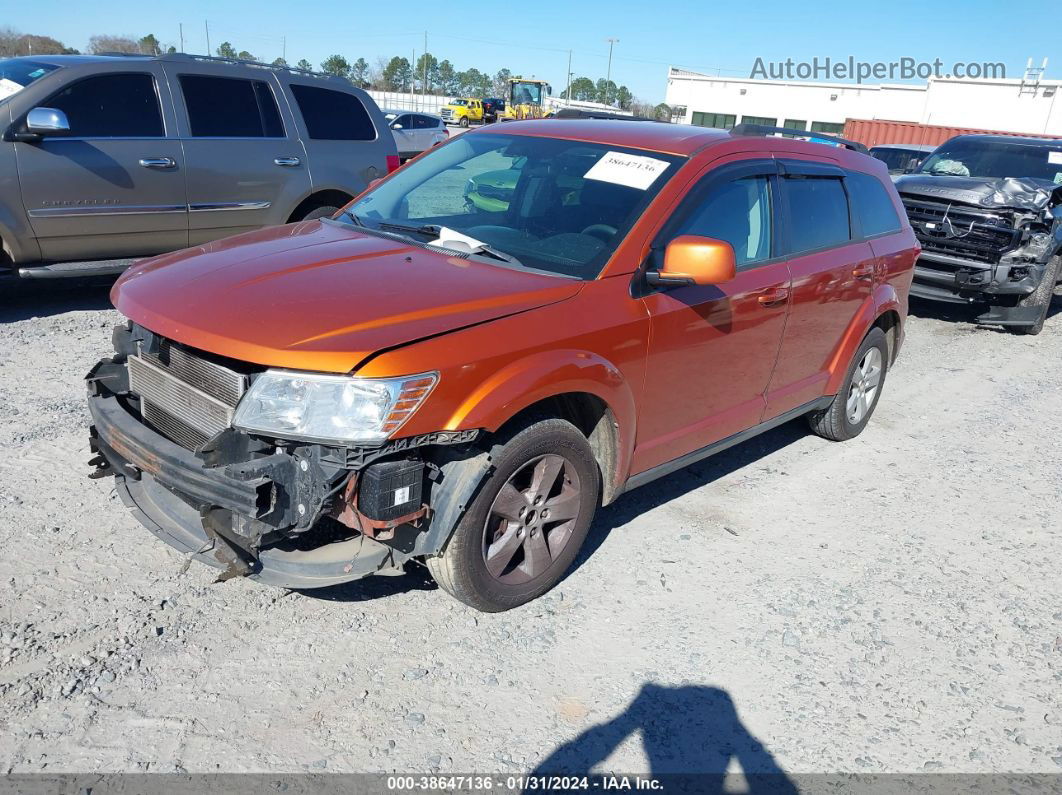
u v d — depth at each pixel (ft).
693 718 10.10
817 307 15.97
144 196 23.30
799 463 18.01
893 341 19.90
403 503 9.66
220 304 10.20
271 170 25.70
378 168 28.35
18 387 17.69
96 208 22.50
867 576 13.67
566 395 11.87
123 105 23.00
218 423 9.80
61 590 11.18
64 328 22.08
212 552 10.24
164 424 10.81
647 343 12.15
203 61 24.77
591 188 13.20
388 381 9.32
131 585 11.46
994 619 12.75
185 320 10.03
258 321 9.77
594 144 14.16
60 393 17.57
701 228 13.25
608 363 11.52
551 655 10.93
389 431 9.32
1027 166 36.19
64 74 21.99
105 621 10.68
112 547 12.28
